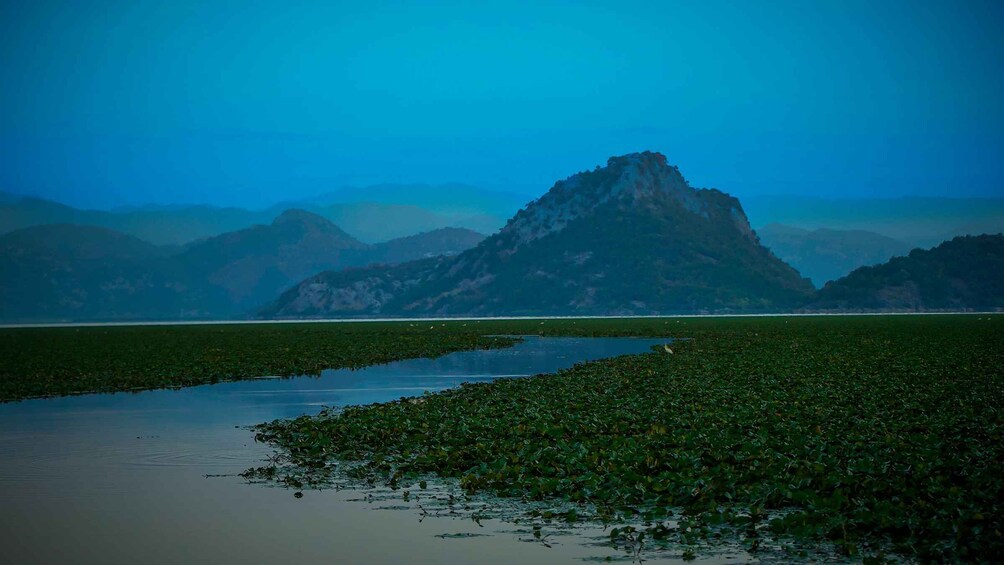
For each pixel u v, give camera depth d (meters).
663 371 49.47
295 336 105.88
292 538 18.95
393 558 17.59
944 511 18.58
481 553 17.84
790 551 17.67
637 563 17.20
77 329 151.12
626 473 22.55
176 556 17.83
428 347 80.50
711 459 23.83
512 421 31.09
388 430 30.33
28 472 25.48
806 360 56.34
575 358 68.00
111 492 23.03
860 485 20.59
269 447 29.27
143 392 46.03
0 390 46.25
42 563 17.45
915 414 31.81
